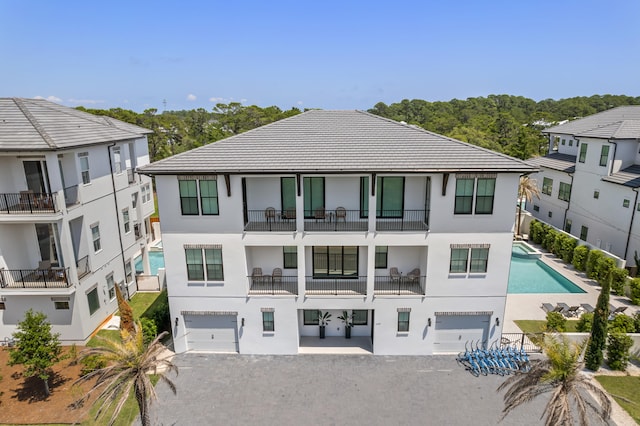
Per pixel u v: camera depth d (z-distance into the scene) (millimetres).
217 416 17141
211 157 19438
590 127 39688
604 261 29844
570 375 13328
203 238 19922
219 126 93188
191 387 18938
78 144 21750
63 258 21312
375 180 18844
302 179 19422
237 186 19172
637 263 29875
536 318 25312
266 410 17453
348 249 21625
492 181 18984
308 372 20000
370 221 19344
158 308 23922
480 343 21312
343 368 20281
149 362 14445
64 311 22203
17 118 21453
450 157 19203
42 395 18250
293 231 19656
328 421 16781
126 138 27719
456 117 116312
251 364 20688
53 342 18812
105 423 16688
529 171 18344
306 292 20719
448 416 17031
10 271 21609
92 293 23734
